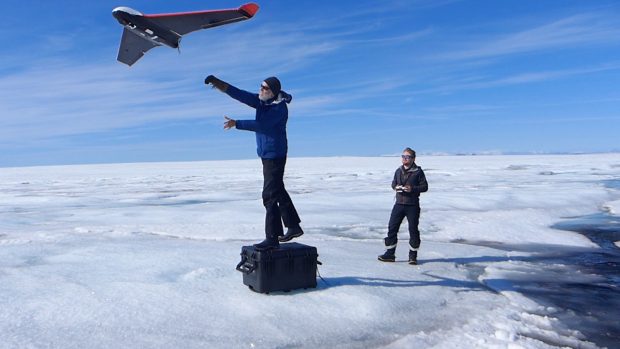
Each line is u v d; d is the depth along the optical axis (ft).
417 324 12.64
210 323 12.12
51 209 45.78
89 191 78.02
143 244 23.73
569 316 13.83
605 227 32.86
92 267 18.20
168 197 60.59
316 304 13.75
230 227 30.40
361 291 15.11
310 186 78.79
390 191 64.80
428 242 26.40
